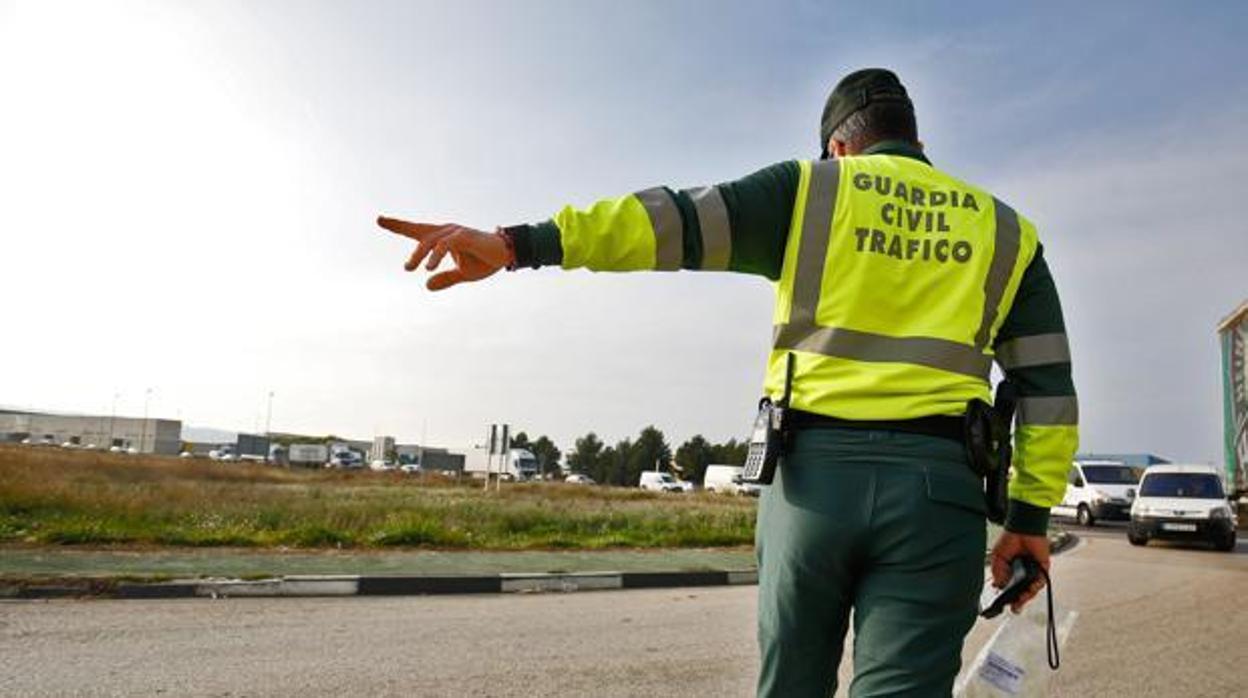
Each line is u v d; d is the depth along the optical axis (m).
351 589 8.88
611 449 124.56
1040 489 1.93
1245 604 9.30
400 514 15.13
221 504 15.91
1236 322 22.28
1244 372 22.12
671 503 29.97
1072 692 5.44
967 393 1.81
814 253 1.86
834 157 2.19
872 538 1.74
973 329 1.85
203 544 11.45
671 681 5.42
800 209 1.88
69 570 8.62
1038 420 1.94
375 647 6.15
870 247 1.85
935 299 1.85
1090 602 9.45
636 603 8.83
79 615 6.97
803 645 1.83
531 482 62.00
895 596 1.73
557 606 8.45
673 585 10.52
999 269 1.91
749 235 1.85
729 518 18.95
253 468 53.75
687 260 1.83
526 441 132.12
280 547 11.68
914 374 1.78
